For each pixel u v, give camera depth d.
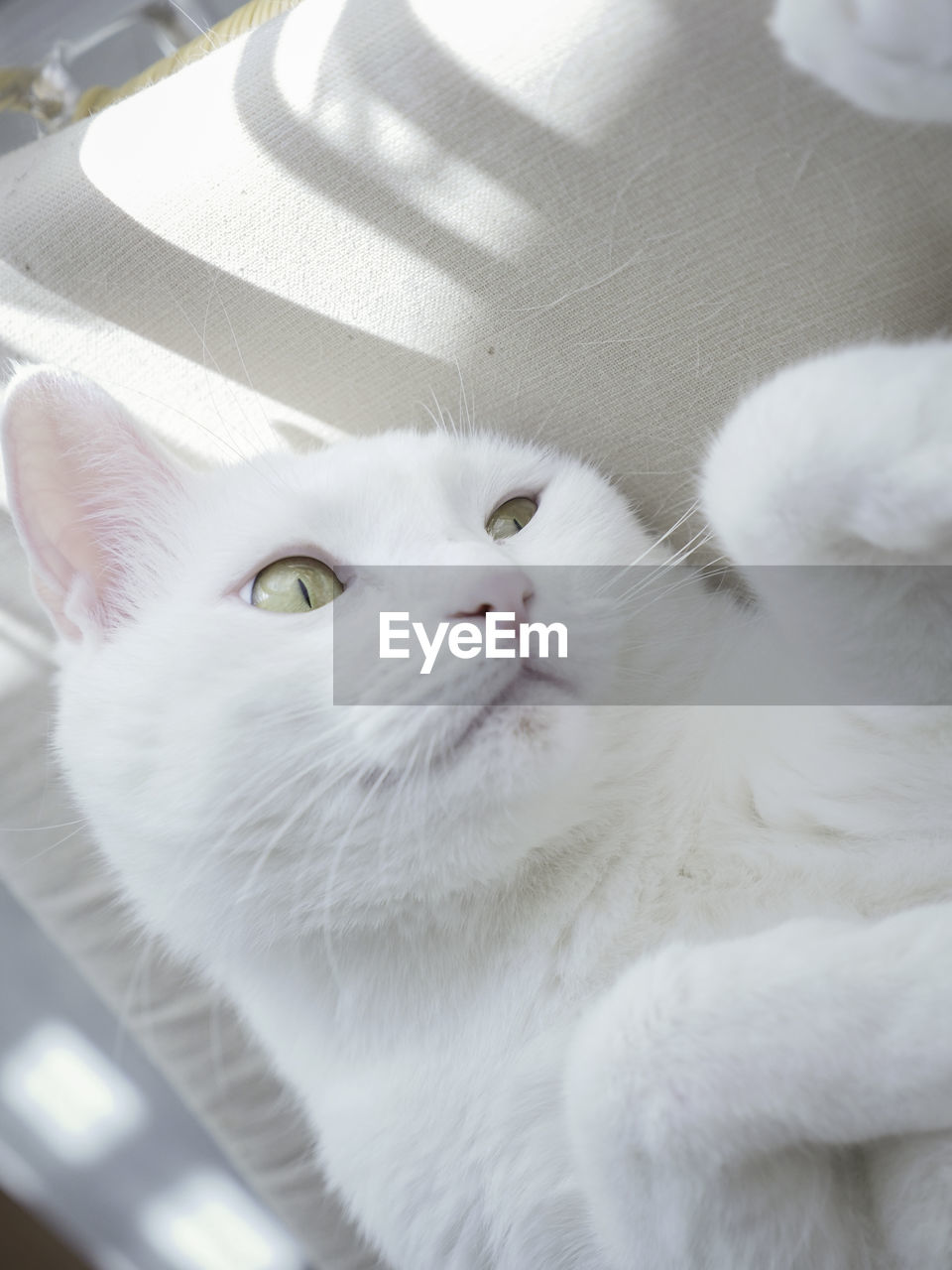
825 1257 0.21
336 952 0.25
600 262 0.27
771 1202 0.21
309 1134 0.38
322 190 0.29
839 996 0.20
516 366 0.30
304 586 0.25
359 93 0.27
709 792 0.25
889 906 0.23
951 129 0.23
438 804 0.23
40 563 0.27
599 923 0.24
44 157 0.32
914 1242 0.22
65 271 0.33
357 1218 0.28
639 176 0.26
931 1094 0.20
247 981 0.27
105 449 0.28
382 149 0.28
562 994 0.24
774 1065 0.20
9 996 0.53
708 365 0.28
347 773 0.23
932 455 0.19
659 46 0.24
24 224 0.32
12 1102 0.52
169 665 0.25
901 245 0.25
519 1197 0.24
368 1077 0.26
